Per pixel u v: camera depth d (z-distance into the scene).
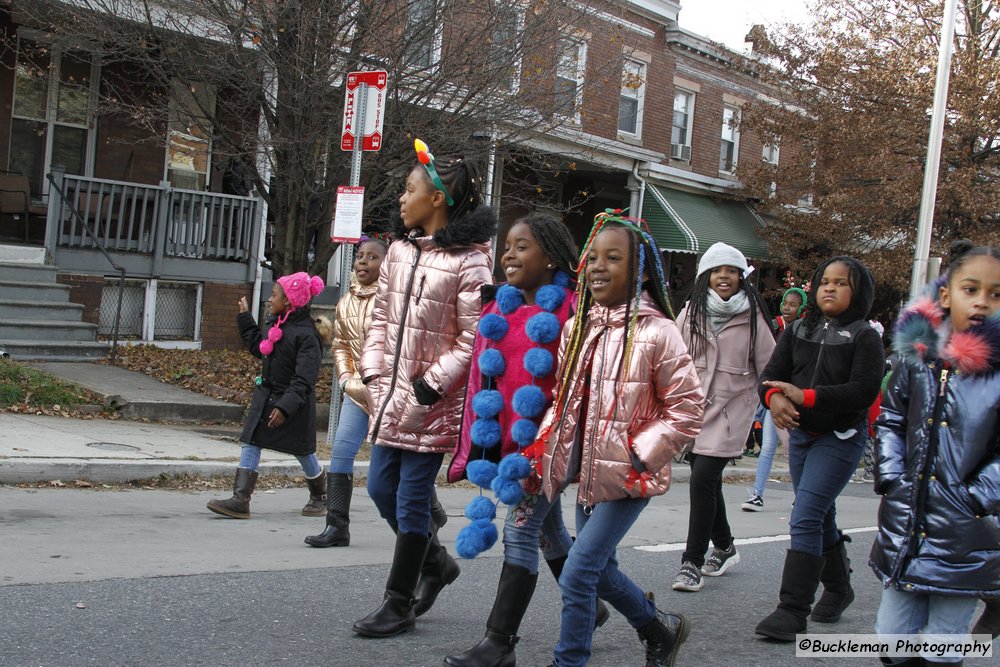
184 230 14.54
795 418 5.01
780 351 5.37
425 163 4.52
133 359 13.11
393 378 4.59
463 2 11.61
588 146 18.08
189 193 14.38
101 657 4.04
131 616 4.63
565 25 12.94
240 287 15.13
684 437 3.72
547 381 4.12
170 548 6.10
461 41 11.64
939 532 3.42
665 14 22.28
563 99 13.10
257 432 7.28
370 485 4.73
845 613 5.84
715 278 6.00
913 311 3.60
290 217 12.31
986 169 20.58
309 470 7.56
